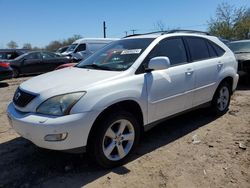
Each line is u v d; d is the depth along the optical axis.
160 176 3.83
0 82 13.92
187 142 4.89
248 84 9.71
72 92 3.68
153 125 4.62
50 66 17.70
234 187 3.57
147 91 4.34
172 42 5.06
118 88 3.98
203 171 3.93
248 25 44.22
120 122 4.06
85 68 4.71
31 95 3.86
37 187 3.65
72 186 3.66
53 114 3.60
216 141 4.90
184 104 5.09
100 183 3.70
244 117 6.11
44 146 3.65
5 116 6.81
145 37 5.02
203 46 5.68
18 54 19.31
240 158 4.28
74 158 4.36
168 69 4.75
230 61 6.15
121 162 4.12
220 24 45.97
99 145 3.84
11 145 4.92
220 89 5.98
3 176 3.92
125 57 4.60
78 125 3.59
